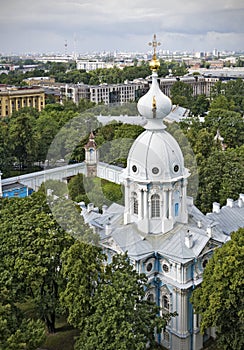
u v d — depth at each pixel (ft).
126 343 148.15
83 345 157.48
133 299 157.58
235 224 240.73
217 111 546.67
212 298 169.37
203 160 306.76
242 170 292.20
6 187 383.65
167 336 202.80
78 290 169.07
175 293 194.70
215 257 179.22
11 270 190.90
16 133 486.38
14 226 199.52
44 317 207.92
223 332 177.06
